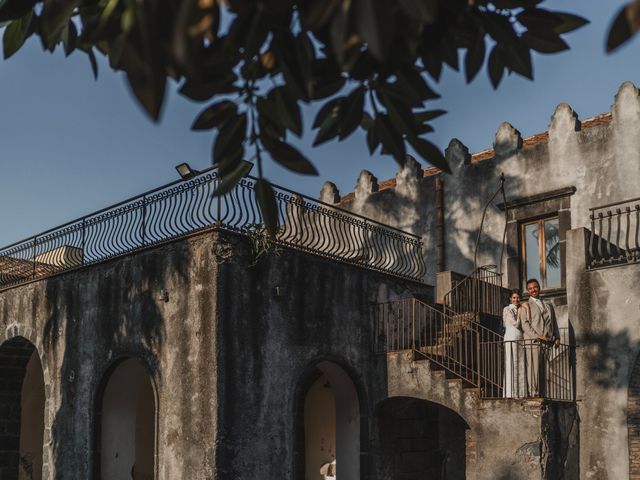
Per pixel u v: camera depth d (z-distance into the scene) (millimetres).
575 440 12141
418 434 14578
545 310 12336
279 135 2967
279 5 2361
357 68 2709
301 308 12750
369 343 13812
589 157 14750
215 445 11078
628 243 13367
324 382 17297
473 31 2846
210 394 11297
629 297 12148
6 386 16344
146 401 18188
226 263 11719
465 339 13109
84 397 13508
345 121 2818
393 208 17688
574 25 2889
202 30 2049
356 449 13445
